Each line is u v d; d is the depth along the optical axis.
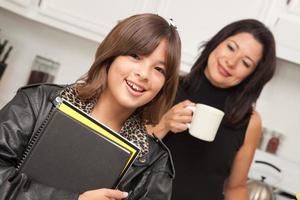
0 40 2.33
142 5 1.92
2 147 0.80
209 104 1.37
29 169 0.75
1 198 0.73
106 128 0.78
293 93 2.12
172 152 1.31
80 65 2.34
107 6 1.96
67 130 0.75
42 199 0.74
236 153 1.40
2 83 2.36
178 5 1.90
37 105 0.87
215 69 1.31
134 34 0.87
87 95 0.92
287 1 1.78
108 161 0.77
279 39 1.79
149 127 1.25
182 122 1.20
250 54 1.28
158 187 0.91
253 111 1.39
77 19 1.97
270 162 1.96
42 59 2.35
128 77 0.88
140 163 0.92
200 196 1.33
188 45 1.90
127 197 0.88
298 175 1.93
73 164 0.76
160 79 0.90
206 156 1.33
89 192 0.76
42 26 2.34
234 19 1.84
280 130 2.14
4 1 1.80
